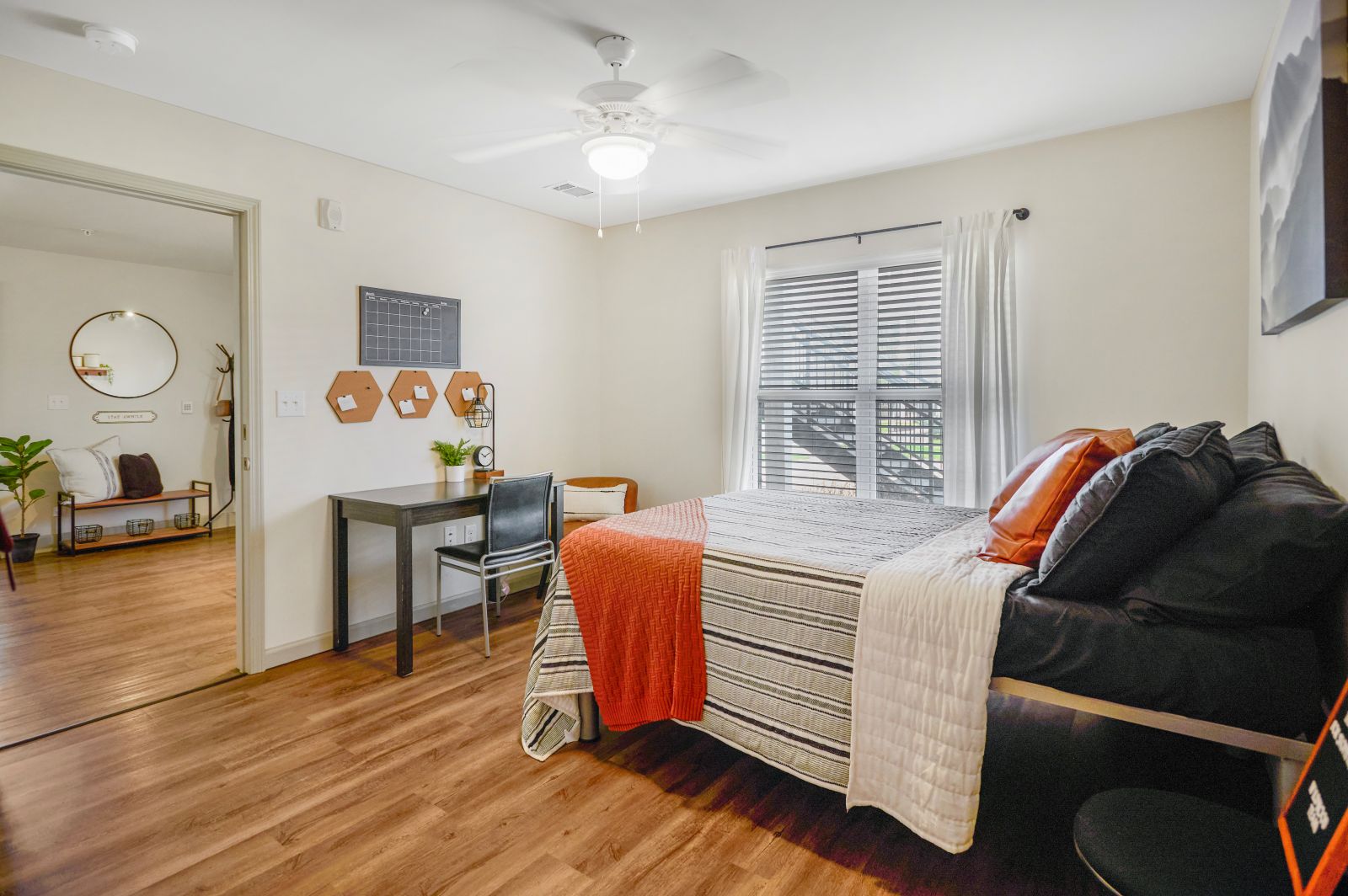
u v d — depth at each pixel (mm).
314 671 3104
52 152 2494
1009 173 3344
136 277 5988
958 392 3420
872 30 2258
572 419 4754
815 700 1901
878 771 1775
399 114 2906
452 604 4020
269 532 3143
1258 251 2543
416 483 3795
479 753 2352
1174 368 2996
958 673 1665
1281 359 2215
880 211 3725
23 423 5410
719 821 1953
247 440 3088
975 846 1818
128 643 3436
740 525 2629
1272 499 1449
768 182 3857
